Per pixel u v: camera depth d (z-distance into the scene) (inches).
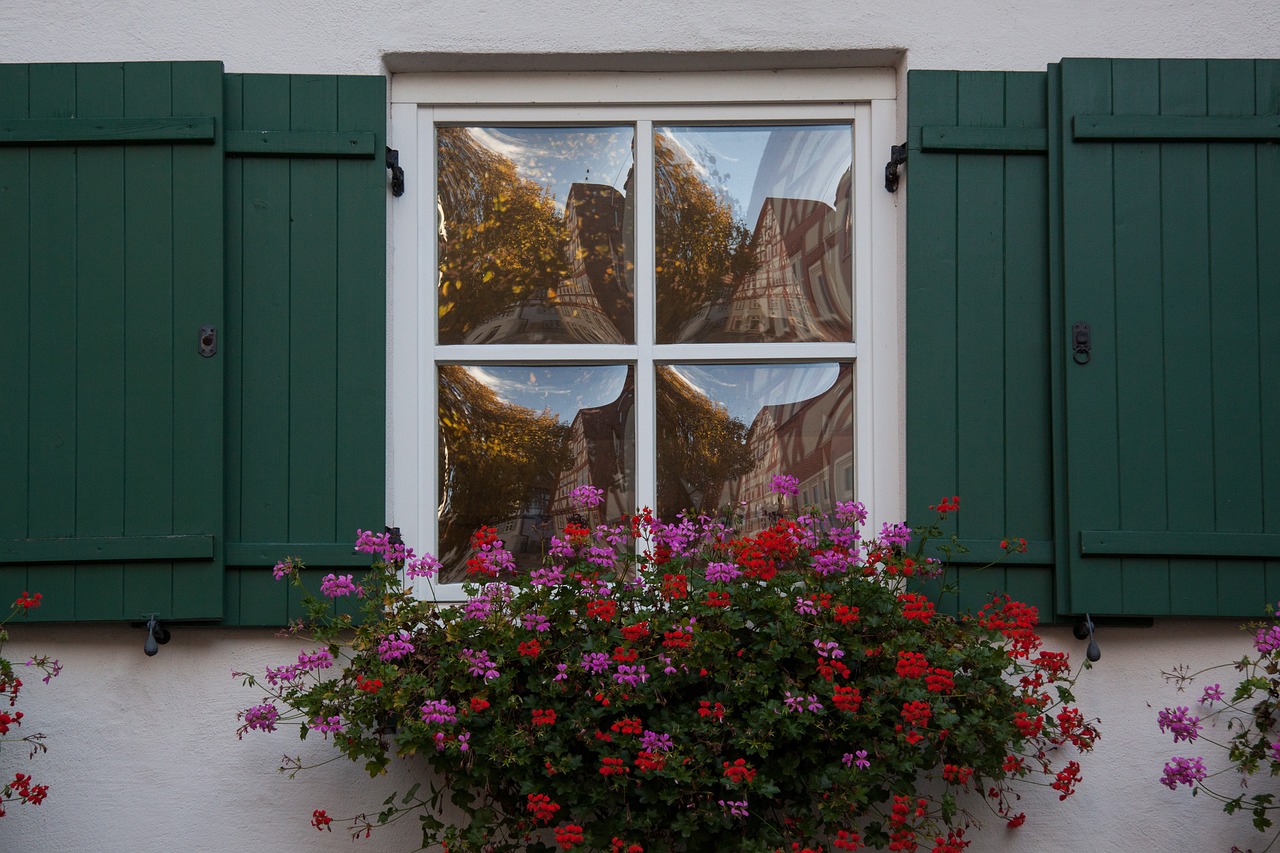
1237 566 106.6
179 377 107.7
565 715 98.0
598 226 118.6
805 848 96.6
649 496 115.3
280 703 108.4
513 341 117.2
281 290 110.0
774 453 116.2
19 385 107.5
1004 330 109.9
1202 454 107.2
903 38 113.3
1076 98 109.3
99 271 108.1
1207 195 108.7
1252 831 107.3
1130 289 108.3
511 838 102.1
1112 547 106.0
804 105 117.7
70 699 108.9
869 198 116.8
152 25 112.9
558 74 117.4
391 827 107.9
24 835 107.5
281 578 104.3
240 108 110.7
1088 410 107.3
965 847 104.2
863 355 115.6
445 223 118.1
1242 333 107.9
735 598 100.0
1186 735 99.9
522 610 101.1
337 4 113.4
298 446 109.3
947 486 109.0
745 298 117.8
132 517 107.0
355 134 110.5
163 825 108.0
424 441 115.0
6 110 108.5
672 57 114.7
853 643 97.8
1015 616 101.2
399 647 97.6
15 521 106.7
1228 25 112.6
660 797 94.9
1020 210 110.6
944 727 94.7
